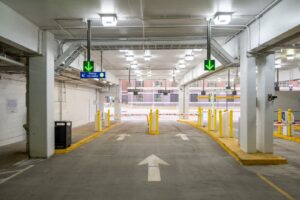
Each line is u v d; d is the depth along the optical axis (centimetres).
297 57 1432
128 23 789
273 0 603
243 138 862
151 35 935
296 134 1384
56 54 966
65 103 1717
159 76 2634
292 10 551
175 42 948
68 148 959
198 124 1859
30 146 851
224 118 1217
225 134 1218
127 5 638
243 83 856
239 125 930
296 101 2028
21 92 1202
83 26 817
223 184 573
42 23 786
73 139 1196
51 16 721
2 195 511
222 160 807
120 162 786
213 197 496
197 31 878
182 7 651
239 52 893
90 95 2389
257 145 862
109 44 959
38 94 858
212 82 4122
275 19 630
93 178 621
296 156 855
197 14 705
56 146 951
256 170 687
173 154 902
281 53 1312
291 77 2114
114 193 519
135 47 992
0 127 1039
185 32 892
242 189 539
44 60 856
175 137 1327
